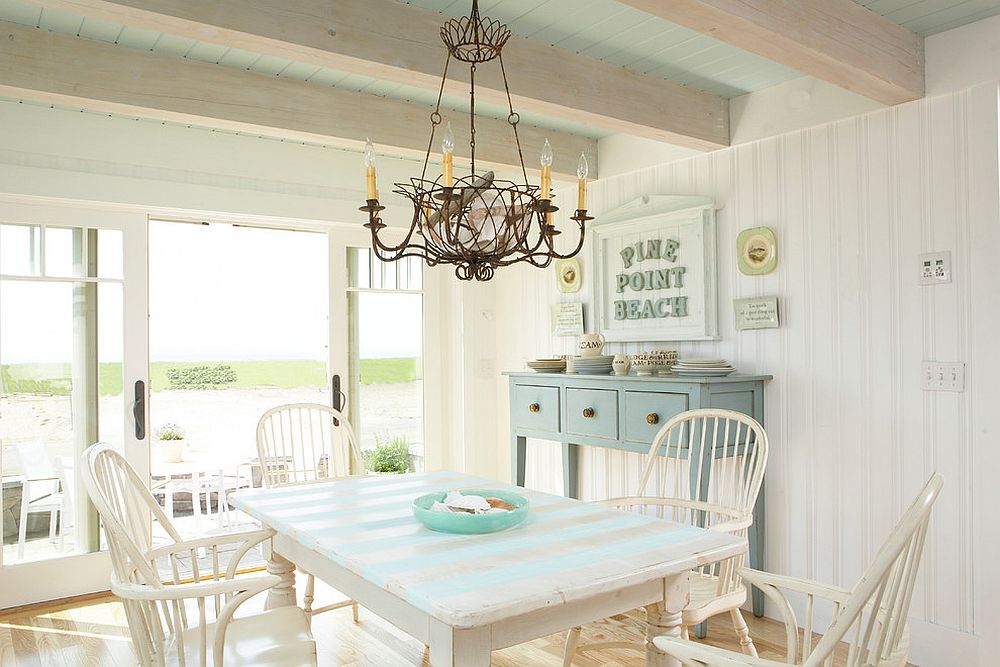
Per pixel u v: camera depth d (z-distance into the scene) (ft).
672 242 12.28
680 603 6.09
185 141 12.46
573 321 14.07
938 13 8.59
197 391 23.24
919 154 9.32
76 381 11.87
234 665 5.93
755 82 10.82
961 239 8.93
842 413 10.08
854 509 9.95
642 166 12.95
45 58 8.68
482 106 11.92
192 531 17.48
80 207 11.89
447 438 15.81
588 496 13.65
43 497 11.61
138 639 5.71
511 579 5.24
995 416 8.61
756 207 11.16
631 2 6.68
